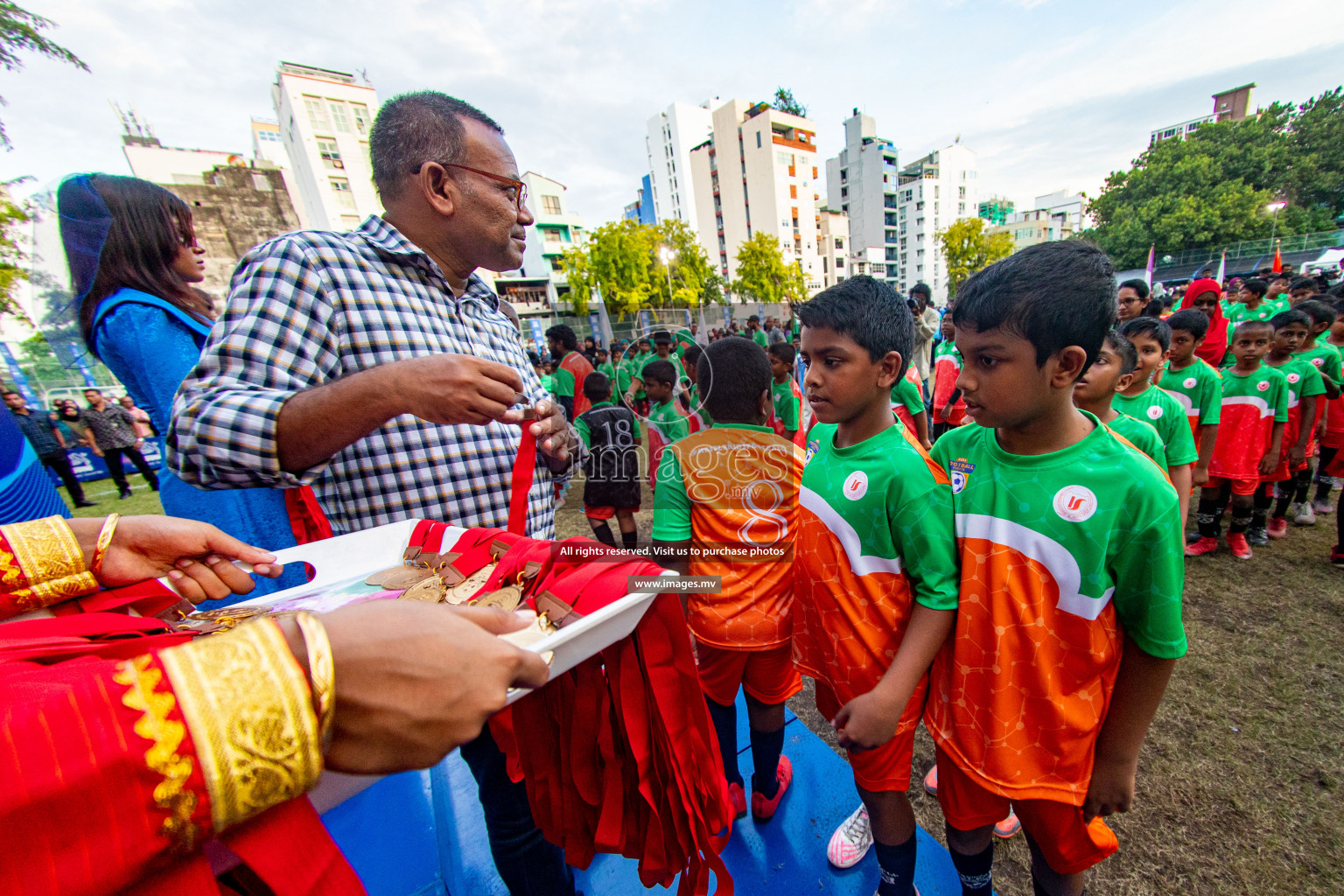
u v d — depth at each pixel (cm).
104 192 127
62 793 27
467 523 111
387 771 39
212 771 30
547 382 582
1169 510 86
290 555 93
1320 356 326
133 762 29
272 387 86
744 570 129
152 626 57
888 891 120
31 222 122
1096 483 90
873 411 111
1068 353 84
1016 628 99
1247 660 216
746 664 142
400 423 103
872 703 98
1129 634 95
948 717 109
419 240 109
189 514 144
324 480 105
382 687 36
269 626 36
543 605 73
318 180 2781
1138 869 143
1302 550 300
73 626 49
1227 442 292
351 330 97
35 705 28
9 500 110
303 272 92
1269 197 2875
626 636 75
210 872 35
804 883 138
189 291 143
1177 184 3266
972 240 3678
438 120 101
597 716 83
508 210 109
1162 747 181
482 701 39
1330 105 3297
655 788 83
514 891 120
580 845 93
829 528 113
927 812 167
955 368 415
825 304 105
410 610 39
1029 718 100
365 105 2905
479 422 77
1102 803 101
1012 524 98
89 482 784
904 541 106
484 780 107
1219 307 404
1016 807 107
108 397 648
